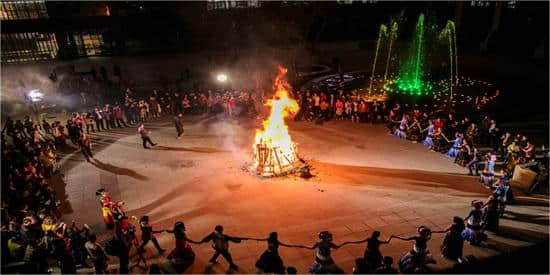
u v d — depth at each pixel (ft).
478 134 68.13
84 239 39.50
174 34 149.28
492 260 38.27
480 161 56.65
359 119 81.51
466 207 48.52
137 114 86.33
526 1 131.85
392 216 46.88
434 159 62.85
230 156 65.72
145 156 67.05
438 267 37.50
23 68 120.57
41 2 131.54
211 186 55.36
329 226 45.03
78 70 121.70
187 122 85.10
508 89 96.53
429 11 162.81
